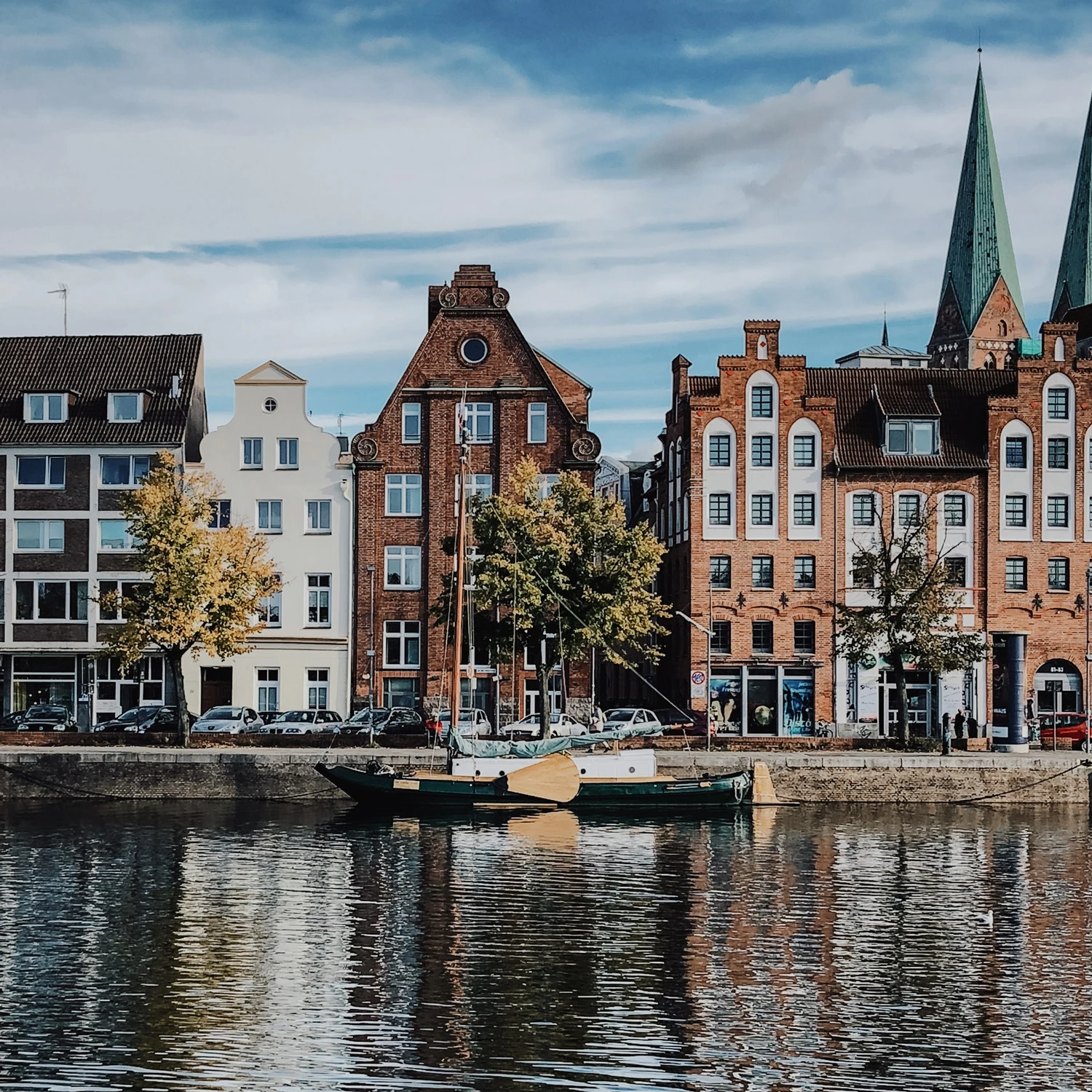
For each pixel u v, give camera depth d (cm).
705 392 9656
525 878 5203
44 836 6006
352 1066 3206
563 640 8081
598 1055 3294
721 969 4016
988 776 7394
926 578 8388
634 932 4419
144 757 7238
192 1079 3122
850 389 9869
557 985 3828
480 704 9456
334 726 8356
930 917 4666
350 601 9519
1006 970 4041
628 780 6994
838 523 9481
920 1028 3506
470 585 8338
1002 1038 3438
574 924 4512
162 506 7888
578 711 9269
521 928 4438
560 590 8088
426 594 9512
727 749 7988
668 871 5369
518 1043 3362
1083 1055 3325
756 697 9438
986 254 17962
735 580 9462
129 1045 3325
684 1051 3322
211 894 4866
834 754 7494
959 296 18088
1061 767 7412
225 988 3772
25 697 9431
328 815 6725
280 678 9494
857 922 4597
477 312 9656
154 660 9481
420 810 6725
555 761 6875
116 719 8750
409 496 9606
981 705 9388
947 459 9550
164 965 3988
